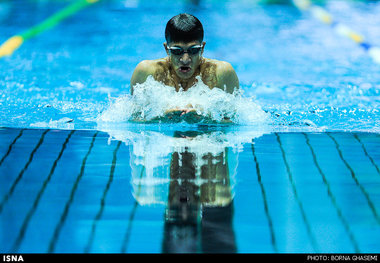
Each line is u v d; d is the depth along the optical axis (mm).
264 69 13523
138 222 3877
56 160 5539
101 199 4348
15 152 5867
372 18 20219
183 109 7617
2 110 8852
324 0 24109
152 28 18656
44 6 22297
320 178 5031
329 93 10883
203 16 20969
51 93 10508
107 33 17875
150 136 6914
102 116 8461
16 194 4445
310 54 15305
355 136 7094
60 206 4176
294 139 6844
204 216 4008
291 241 3600
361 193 4590
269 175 5105
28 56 14641
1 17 20016
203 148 6211
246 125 7973
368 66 13812
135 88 8188
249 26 19312
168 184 4766
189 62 7793
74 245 3486
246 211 4133
